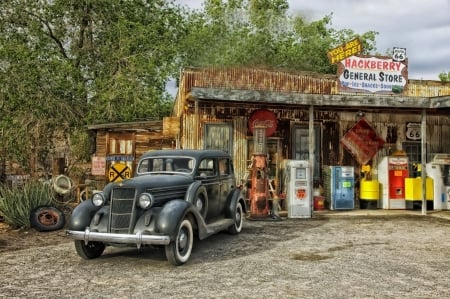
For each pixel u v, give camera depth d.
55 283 5.84
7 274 6.35
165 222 6.51
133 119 20.19
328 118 15.38
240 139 14.60
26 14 21.16
